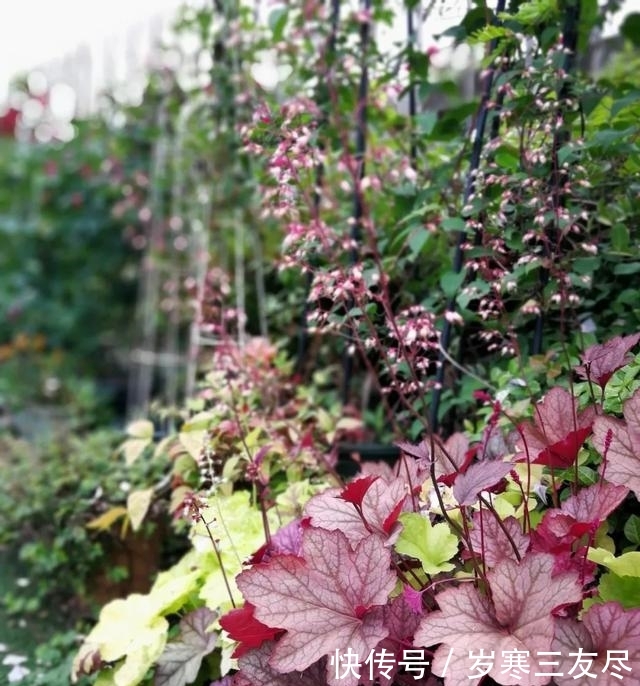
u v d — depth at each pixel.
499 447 1.33
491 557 1.07
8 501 2.20
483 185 1.48
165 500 1.83
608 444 1.03
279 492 1.61
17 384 4.34
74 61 4.47
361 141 1.89
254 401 1.86
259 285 2.39
